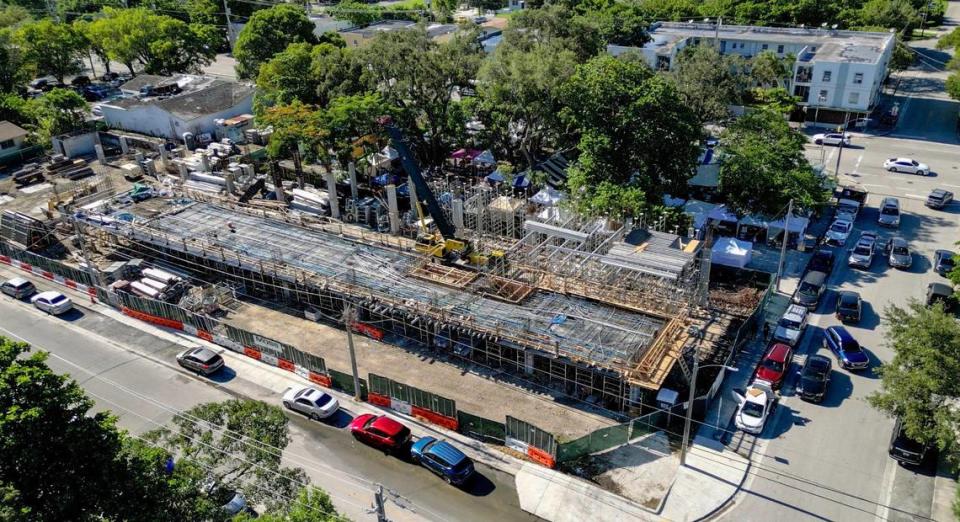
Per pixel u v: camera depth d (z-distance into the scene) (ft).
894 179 267.59
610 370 144.66
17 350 92.32
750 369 161.27
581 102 219.61
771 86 343.26
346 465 136.77
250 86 362.74
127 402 156.35
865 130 325.42
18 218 233.76
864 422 143.64
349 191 265.95
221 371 168.04
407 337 178.70
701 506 124.47
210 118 330.34
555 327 158.20
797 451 136.56
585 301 172.35
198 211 231.91
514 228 220.84
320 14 526.57
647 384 139.23
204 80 379.35
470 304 168.66
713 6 452.35
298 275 186.60
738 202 211.82
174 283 198.49
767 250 216.95
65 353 176.65
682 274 169.99
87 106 334.85
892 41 363.56
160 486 94.07
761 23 422.82
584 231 190.49
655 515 122.93
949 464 129.90
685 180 219.61
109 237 227.20
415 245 198.08
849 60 321.73
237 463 111.45
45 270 214.90
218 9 513.45
